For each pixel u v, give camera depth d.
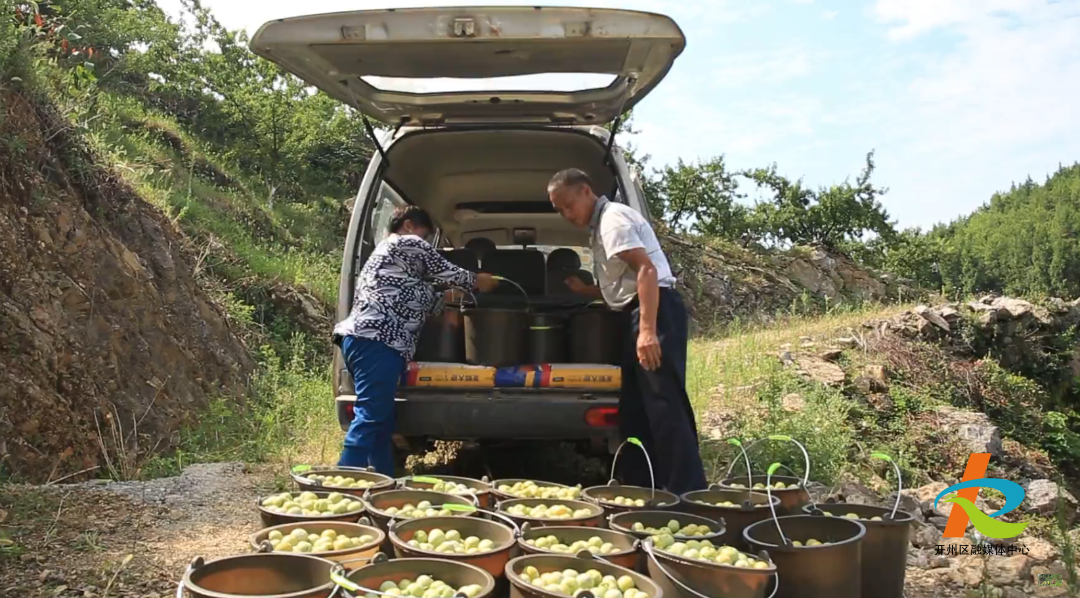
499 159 6.45
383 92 5.55
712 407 8.39
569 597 2.55
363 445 4.98
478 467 6.76
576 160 6.35
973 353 13.19
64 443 6.04
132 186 10.15
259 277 13.27
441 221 7.50
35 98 7.92
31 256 6.67
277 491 5.54
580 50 4.79
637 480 5.25
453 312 5.56
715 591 2.90
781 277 30.62
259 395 9.11
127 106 18.72
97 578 3.63
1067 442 11.62
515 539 3.14
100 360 6.88
